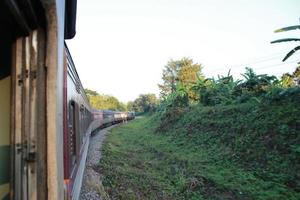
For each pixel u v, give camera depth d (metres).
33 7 2.25
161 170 13.21
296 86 15.62
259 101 16.09
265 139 12.85
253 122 14.53
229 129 15.71
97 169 12.56
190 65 47.38
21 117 2.34
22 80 2.36
